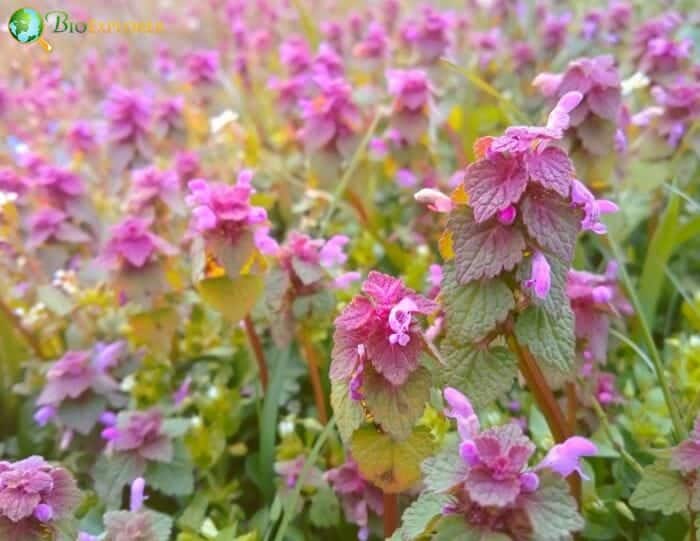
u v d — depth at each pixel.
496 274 0.22
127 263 0.35
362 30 0.67
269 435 0.32
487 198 0.22
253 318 0.37
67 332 0.40
